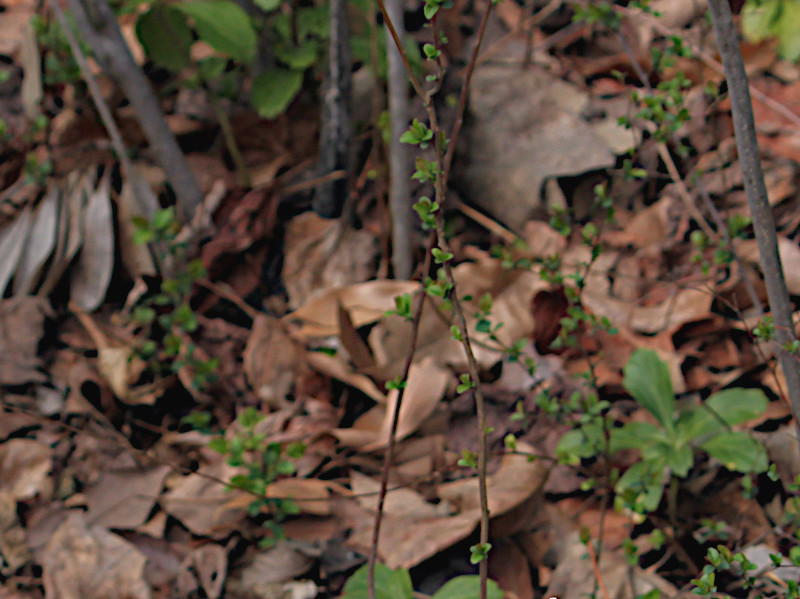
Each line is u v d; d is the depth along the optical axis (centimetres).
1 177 257
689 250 245
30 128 255
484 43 259
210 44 244
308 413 242
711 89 233
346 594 228
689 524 233
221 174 254
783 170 246
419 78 251
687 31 253
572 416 236
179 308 243
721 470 235
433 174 217
